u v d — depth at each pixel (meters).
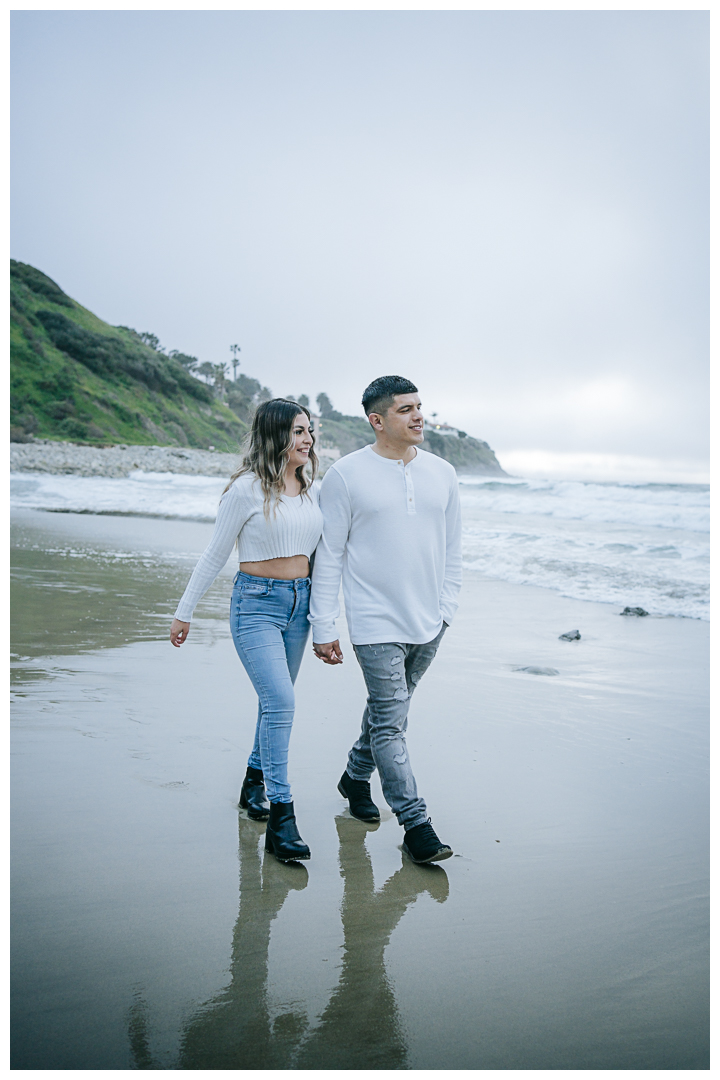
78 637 5.37
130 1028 1.71
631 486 28.06
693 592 8.16
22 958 1.94
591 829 2.83
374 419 2.82
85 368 77.00
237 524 2.75
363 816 2.94
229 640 5.49
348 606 2.84
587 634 6.29
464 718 4.09
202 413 85.69
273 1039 1.71
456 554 3.05
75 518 14.31
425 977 1.96
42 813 2.75
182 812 2.83
